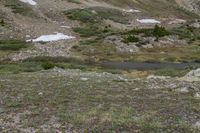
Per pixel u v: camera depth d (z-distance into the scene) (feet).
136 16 494.59
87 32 351.46
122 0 558.15
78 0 496.23
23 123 75.46
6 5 401.29
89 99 91.15
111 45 292.20
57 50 271.90
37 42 297.94
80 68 197.16
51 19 393.50
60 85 109.19
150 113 78.69
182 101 87.86
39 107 85.97
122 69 217.97
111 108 82.33
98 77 129.08
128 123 72.79
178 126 71.31
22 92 100.63
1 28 329.72
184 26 406.41
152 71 193.77
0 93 99.96
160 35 320.09
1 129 72.59
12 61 230.89
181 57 268.62
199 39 338.34
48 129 71.97
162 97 92.22
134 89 102.17
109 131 69.62
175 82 113.09
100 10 461.78
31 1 440.86
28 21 366.84
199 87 103.50
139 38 307.78
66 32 348.38
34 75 134.92
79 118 76.43
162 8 592.19
